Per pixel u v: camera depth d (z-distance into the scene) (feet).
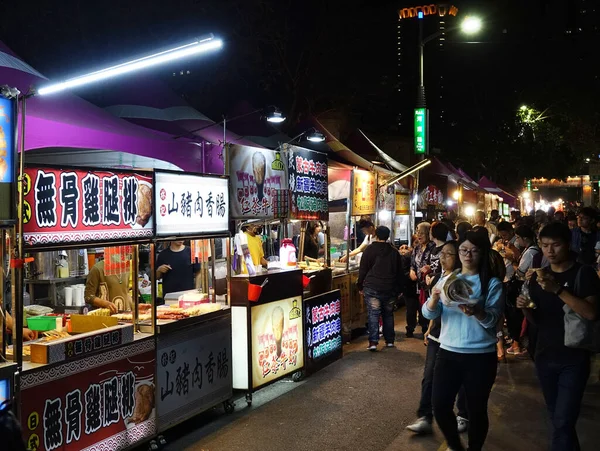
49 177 13.37
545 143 128.26
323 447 17.13
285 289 23.38
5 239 13.61
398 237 46.55
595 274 13.12
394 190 41.98
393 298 29.94
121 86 29.84
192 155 21.90
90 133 18.02
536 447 16.72
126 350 15.85
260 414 20.15
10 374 12.43
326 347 26.55
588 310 12.68
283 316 23.20
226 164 20.99
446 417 14.39
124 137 19.24
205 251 21.76
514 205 116.67
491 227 43.32
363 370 25.81
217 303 21.09
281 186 24.57
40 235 13.17
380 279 29.45
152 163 25.68
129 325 16.16
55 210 13.53
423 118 57.36
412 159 93.86
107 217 14.99
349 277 32.60
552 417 13.65
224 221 20.17
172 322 17.53
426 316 14.58
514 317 22.21
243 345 21.08
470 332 13.98
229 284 20.61
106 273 16.99
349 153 39.99
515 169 123.13
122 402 15.70
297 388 23.25
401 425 18.88
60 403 13.85
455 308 14.25
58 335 15.10
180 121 29.78
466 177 77.56
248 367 20.98
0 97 12.14
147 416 16.57
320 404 21.13
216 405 19.65
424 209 56.49
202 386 18.94
